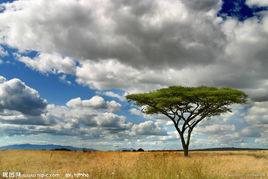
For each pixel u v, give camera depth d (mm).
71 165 20484
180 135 43406
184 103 43094
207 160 17016
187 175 11047
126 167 12336
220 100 42156
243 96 43219
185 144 42219
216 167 15812
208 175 11664
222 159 24859
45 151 30375
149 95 43438
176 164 12148
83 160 24031
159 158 13008
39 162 21844
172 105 42562
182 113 43625
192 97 42219
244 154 38344
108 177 11281
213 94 42000
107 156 27031
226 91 42406
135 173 11148
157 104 43031
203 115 44000
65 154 28234
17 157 24062
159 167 11727
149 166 11883
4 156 24297
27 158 23797
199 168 11680
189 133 43219
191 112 43594
